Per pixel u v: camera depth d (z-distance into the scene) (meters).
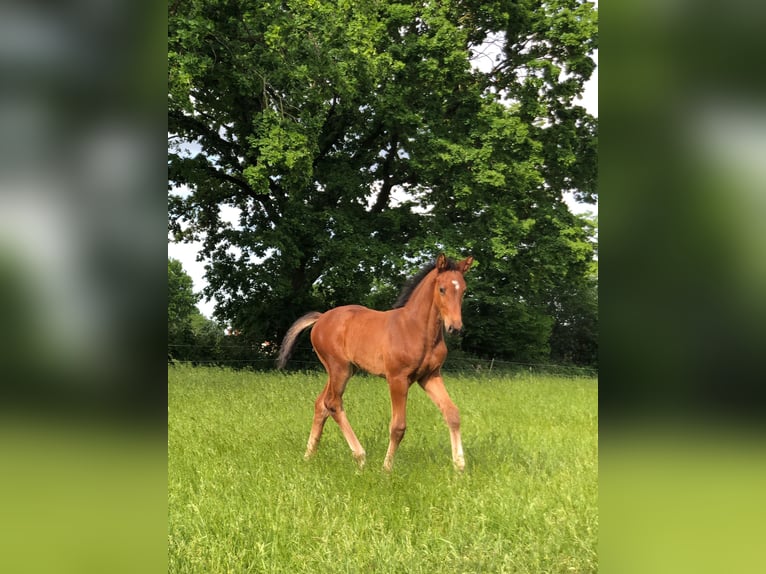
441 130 17.17
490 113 16.97
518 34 18.31
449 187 17.41
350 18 14.93
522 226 16.88
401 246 17.48
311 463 5.80
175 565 3.33
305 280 18.91
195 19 11.14
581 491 4.31
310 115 13.51
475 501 4.34
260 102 13.84
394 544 3.71
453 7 17.48
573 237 18.12
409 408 9.00
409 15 16.73
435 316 6.03
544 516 3.95
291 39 12.70
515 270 18.53
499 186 16.28
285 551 3.65
